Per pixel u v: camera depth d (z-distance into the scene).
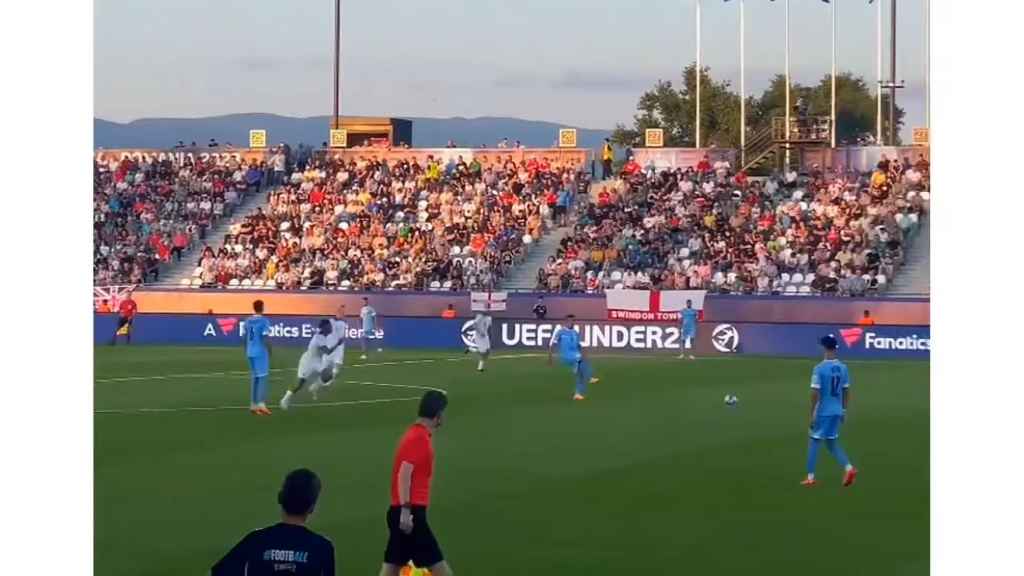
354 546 16.75
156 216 59.56
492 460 23.31
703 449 24.59
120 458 23.45
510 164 61.12
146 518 18.45
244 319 51.91
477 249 55.53
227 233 58.75
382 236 56.66
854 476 20.75
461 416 29.64
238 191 60.94
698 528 17.81
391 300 51.06
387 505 19.33
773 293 49.69
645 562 15.92
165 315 52.53
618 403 32.28
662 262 53.44
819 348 47.50
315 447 24.77
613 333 49.53
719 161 61.28
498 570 15.50
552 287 52.72
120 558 16.20
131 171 61.59
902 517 18.55
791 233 53.56
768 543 16.95
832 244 52.69
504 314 50.22
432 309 50.75
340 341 32.53
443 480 21.28
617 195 57.94
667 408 31.27
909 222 53.03
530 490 20.44
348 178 60.38
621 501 19.59
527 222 56.88
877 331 46.97
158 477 21.58
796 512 18.86
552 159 61.41
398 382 37.31
